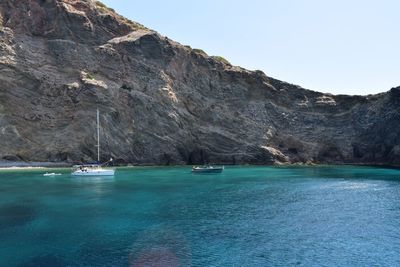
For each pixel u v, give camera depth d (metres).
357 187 66.19
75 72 109.19
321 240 33.00
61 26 114.12
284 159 123.56
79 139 98.44
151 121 109.00
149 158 106.31
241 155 118.75
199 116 120.81
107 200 50.06
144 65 117.19
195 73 127.81
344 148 129.75
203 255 28.91
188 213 42.97
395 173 93.38
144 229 35.94
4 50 104.19
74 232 34.50
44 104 102.50
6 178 73.69
